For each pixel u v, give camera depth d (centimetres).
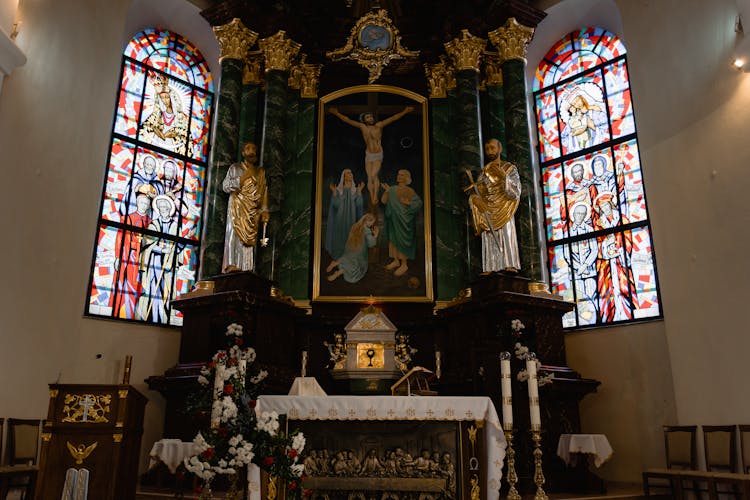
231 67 1003
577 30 1105
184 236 1031
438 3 1067
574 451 745
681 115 841
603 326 934
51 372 797
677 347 795
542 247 942
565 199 1043
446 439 573
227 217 913
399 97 1055
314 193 1002
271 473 485
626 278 935
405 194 998
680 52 858
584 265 991
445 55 1060
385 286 955
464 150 980
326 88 1059
